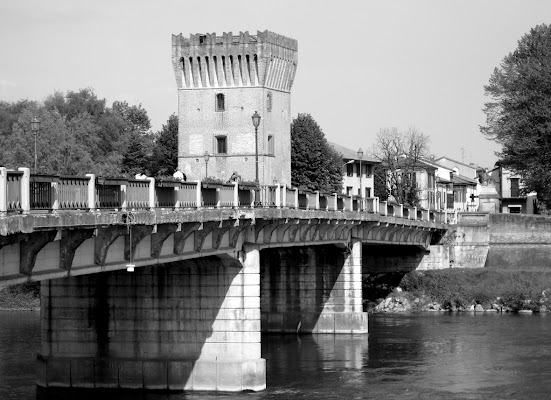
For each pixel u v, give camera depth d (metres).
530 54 178.25
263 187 79.31
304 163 199.38
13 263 46.06
